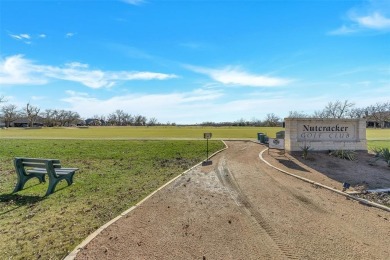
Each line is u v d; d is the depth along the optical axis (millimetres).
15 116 74250
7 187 8484
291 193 7816
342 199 7410
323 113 57094
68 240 4848
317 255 4422
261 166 11430
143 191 7930
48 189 7820
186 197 7324
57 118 76750
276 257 4367
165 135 26453
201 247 4676
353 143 14734
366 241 4914
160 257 4332
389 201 7188
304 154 13227
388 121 60031
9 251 4465
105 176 9953
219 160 12742
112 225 5480
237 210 6418
